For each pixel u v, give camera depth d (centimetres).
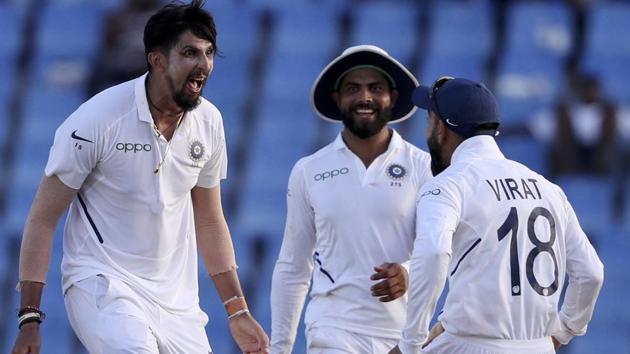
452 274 1802
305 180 2183
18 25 5631
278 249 4466
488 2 5462
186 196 1927
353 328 2127
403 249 2141
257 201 4684
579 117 4669
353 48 2158
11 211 4841
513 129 4772
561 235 1830
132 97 1859
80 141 1830
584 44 5328
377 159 2162
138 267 1886
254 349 1994
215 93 5178
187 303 1933
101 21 5644
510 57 5209
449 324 1792
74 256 1888
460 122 1855
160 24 1831
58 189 1848
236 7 5569
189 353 1912
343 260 2142
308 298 3950
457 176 1808
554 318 1808
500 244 1780
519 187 1814
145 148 1859
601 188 4594
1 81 5416
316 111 2291
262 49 5372
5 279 4484
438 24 5397
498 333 1769
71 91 5412
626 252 4416
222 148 1969
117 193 1867
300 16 5488
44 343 4231
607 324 4244
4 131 5150
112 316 1836
